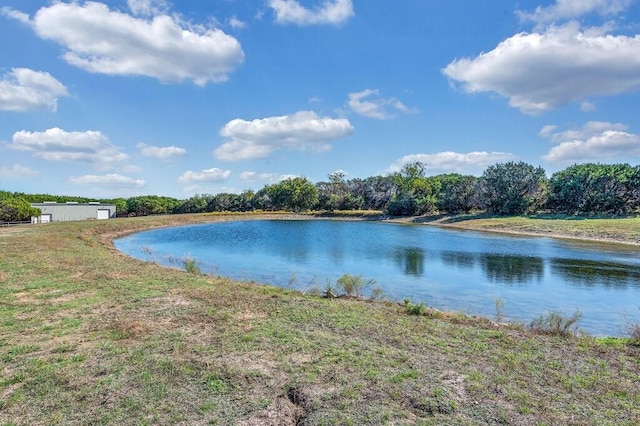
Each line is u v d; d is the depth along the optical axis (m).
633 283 18.27
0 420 4.84
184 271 17.23
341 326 8.95
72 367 6.41
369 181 102.69
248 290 12.98
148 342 7.62
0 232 32.81
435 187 87.12
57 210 61.09
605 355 7.66
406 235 43.69
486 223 55.38
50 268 15.90
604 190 53.84
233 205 99.38
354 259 25.30
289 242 36.12
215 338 7.93
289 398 5.62
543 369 6.78
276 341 7.82
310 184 95.44
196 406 5.27
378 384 5.98
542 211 60.41
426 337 8.36
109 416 4.97
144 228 51.53
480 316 12.44
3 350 7.12
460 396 5.65
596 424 4.97
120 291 12.10
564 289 17.00
